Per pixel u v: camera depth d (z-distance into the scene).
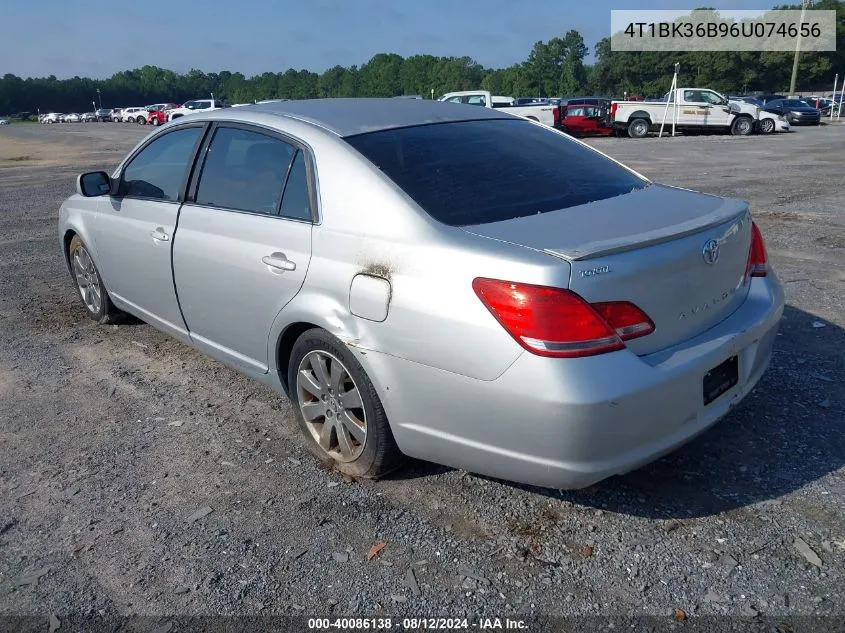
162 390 4.37
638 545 2.75
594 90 90.06
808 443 3.38
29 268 7.48
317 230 3.14
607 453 2.51
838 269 6.32
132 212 4.45
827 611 2.39
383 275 2.83
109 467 3.50
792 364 4.26
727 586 2.52
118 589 2.66
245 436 3.76
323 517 3.02
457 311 2.61
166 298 4.27
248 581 2.66
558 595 2.52
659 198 3.21
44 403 4.24
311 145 3.32
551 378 2.43
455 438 2.73
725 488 3.07
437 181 3.06
